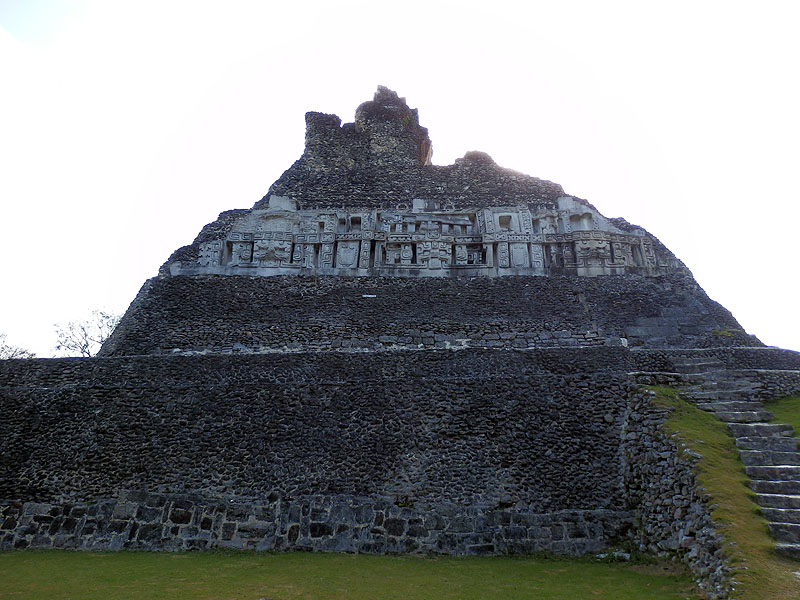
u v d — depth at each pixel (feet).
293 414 41.65
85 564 31.86
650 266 62.03
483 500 36.63
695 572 26.86
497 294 58.95
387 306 57.62
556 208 67.15
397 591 26.78
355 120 84.28
